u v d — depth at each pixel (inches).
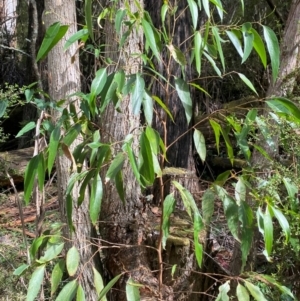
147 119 64.6
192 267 105.9
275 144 97.3
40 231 101.5
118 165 63.7
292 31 106.3
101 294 66.7
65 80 97.6
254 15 223.8
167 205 71.3
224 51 225.3
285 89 106.0
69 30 96.2
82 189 69.3
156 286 102.7
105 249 106.3
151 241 105.9
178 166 145.3
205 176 201.9
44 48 65.7
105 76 63.4
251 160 103.7
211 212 68.1
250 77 214.7
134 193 103.7
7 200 181.0
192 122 151.8
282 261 104.3
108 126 96.3
